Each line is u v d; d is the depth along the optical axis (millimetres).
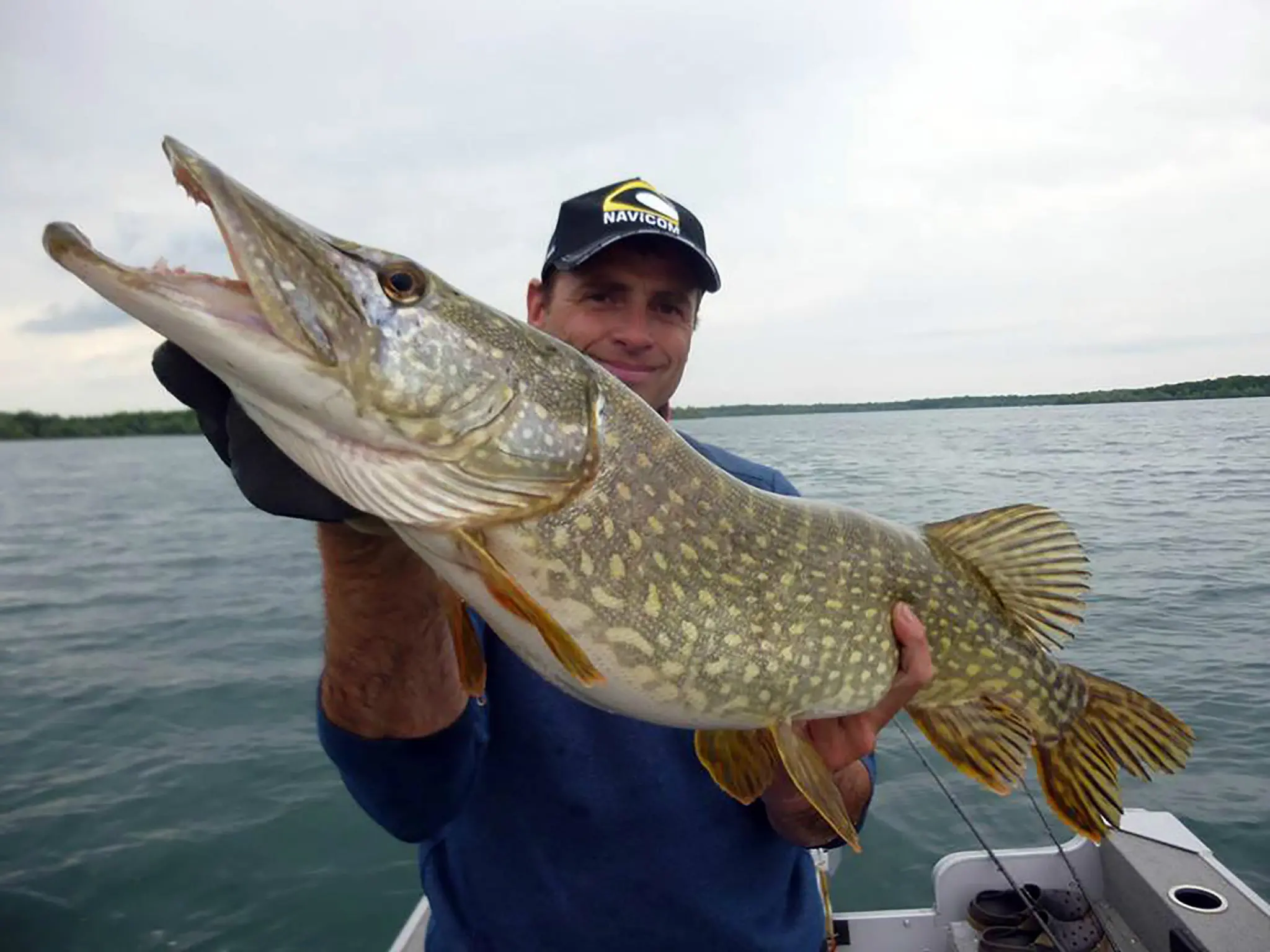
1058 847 1204
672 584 686
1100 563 4117
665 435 711
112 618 3947
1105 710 923
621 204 961
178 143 551
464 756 677
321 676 650
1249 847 1717
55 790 2229
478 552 605
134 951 1663
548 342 664
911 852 1752
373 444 588
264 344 544
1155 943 1137
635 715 693
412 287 606
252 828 2049
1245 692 2418
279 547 6098
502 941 729
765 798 777
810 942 816
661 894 735
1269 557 4098
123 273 521
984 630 875
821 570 769
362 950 1660
